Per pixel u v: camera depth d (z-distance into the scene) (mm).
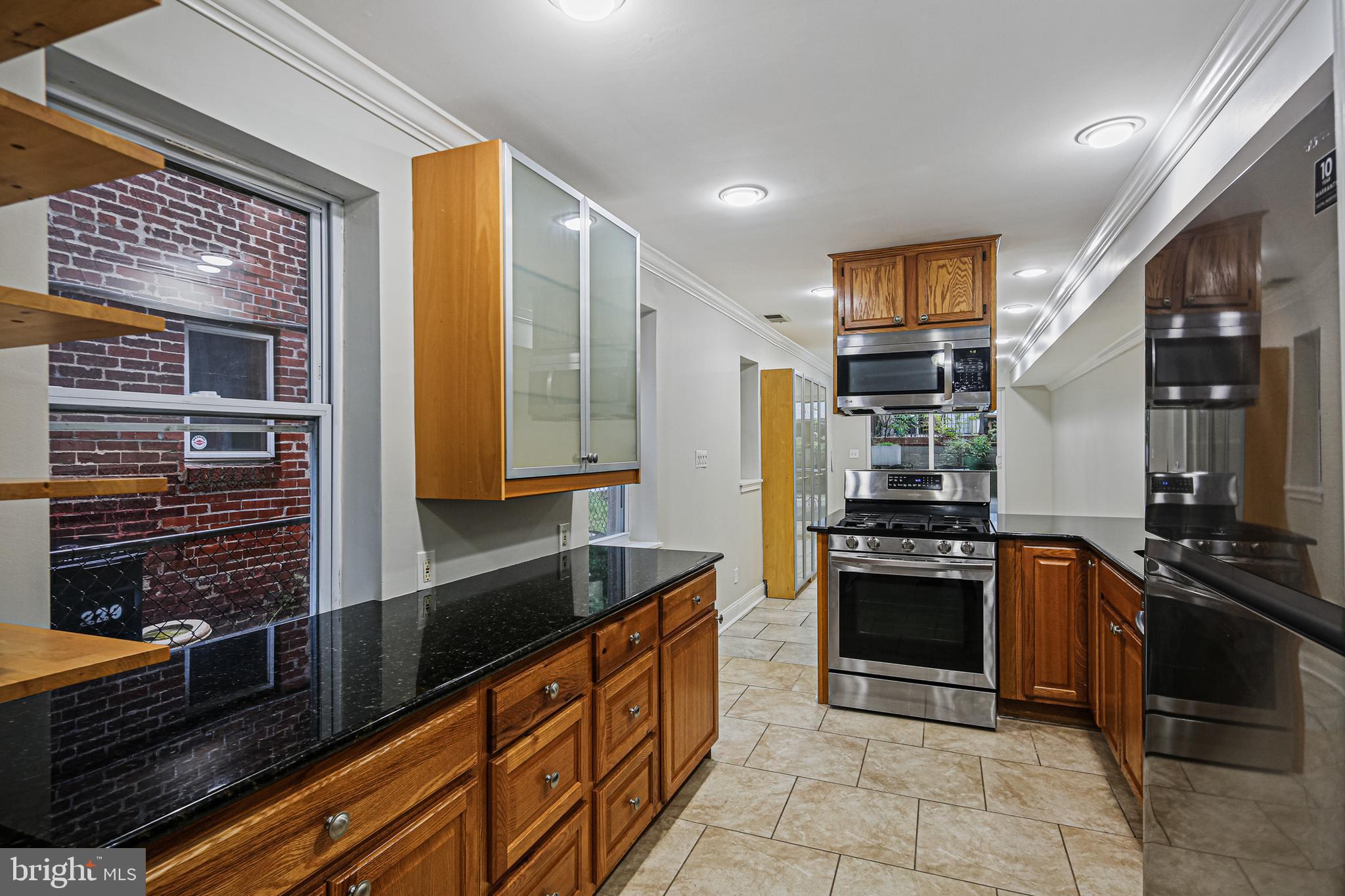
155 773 937
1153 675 1310
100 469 1457
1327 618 741
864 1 1621
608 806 1895
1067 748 2863
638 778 2090
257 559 1792
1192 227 1117
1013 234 3418
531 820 1562
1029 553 3133
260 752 1003
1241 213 941
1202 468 1069
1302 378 783
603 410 2494
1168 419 1234
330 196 1967
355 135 1880
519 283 2027
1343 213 701
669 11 1646
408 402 2053
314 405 1936
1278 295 840
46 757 992
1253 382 903
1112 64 1891
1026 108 2141
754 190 2797
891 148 2430
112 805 851
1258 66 1652
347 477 2008
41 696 1243
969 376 3494
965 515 3691
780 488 5914
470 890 1368
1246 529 918
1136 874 1986
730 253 3740
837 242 3523
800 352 7547
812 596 6004
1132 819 2287
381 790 1156
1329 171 726
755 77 1959
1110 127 2250
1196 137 2061
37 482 716
